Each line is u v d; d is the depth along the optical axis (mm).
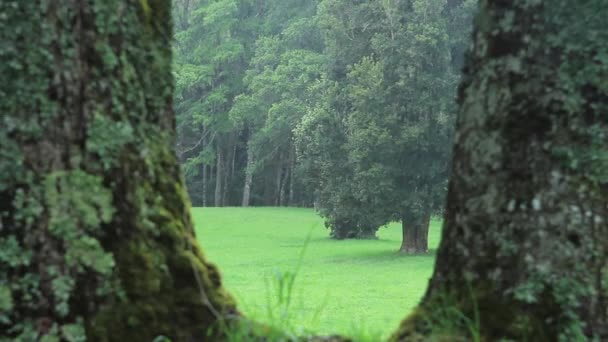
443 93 34438
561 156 5184
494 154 5336
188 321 4996
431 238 48969
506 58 5344
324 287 25219
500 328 5137
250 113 81500
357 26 40531
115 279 4789
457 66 37250
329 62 41812
